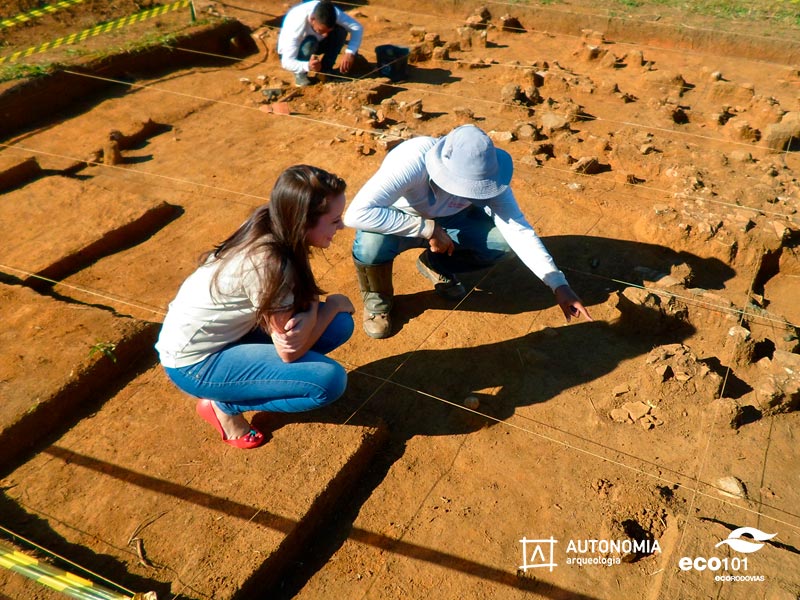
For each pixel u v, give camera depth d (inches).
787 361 130.8
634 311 143.6
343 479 113.7
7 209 180.4
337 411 124.7
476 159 116.2
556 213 180.7
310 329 97.5
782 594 94.9
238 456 114.6
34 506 106.9
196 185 199.8
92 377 127.4
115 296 154.4
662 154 204.4
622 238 172.2
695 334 144.6
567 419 127.0
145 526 103.9
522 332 146.3
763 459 118.6
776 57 301.7
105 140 226.4
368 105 248.8
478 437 123.5
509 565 103.8
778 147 212.7
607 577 102.4
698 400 128.0
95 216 177.5
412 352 141.3
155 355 137.6
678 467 117.6
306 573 104.3
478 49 317.7
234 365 100.4
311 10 255.8
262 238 89.7
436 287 154.3
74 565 97.2
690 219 167.9
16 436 115.6
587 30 326.3
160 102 255.9
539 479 116.1
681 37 316.2
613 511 110.5
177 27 307.7
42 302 144.5
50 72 247.4
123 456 115.2
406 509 112.1
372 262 134.3
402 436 124.0
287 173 88.3
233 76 284.7
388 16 362.3
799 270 163.8
